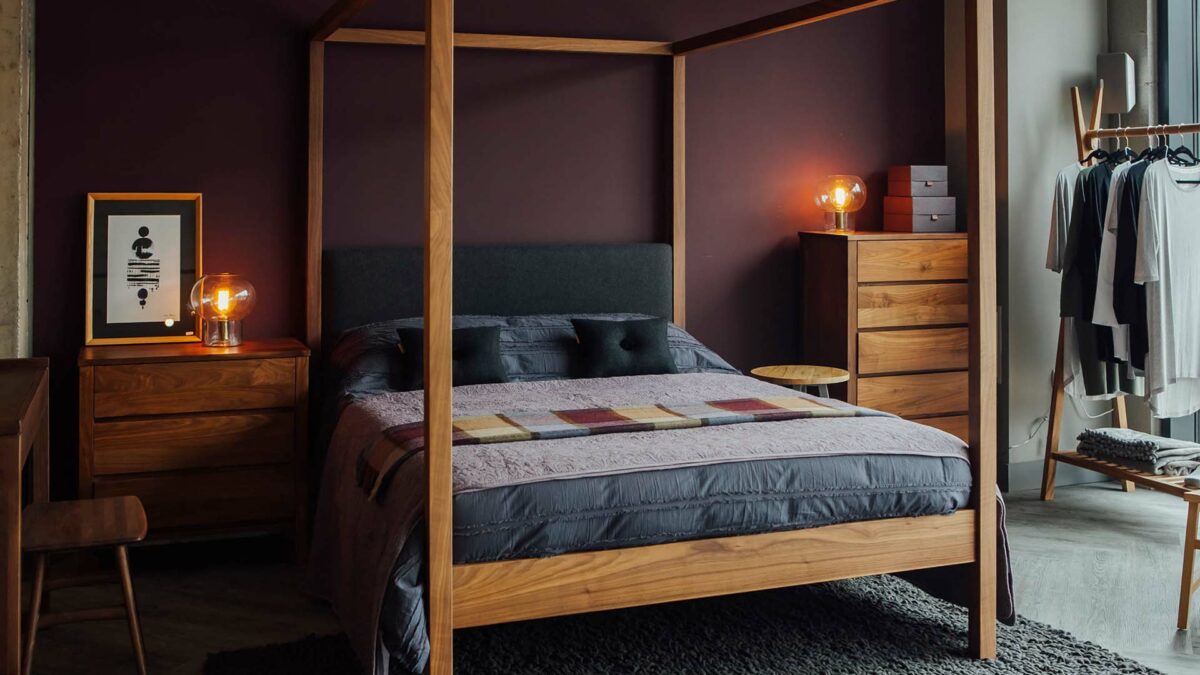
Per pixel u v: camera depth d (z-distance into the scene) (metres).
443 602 2.83
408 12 4.94
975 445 3.39
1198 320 4.89
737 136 5.57
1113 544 4.58
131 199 4.55
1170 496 5.36
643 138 5.37
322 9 4.78
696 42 4.96
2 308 4.02
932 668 3.30
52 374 4.51
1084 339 5.15
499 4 5.08
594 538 2.97
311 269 4.76
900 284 5.35
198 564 4.36
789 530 3.18
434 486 2.80
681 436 3.42
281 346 4.49
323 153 4.82
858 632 3.60
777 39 5.60
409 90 4.95
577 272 5.20
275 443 4.34
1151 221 4.75
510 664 3.32
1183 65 5.53
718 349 5.62
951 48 5.90
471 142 5.08
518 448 3.23
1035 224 5.54
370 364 4.37
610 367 4.64
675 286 5.40
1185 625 3.66
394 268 4.89
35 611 3.04
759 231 5.64
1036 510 5.12
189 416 4.24
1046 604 3.89
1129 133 5.01
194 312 4.57
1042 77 5.51
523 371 4.60
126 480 4.16
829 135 5.74
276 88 4.75
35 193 4.44
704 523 3.08
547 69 5.18
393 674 2.97
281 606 3.88
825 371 5.07
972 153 3.35
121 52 4.52
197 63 4.63
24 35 4.05
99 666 3.33
